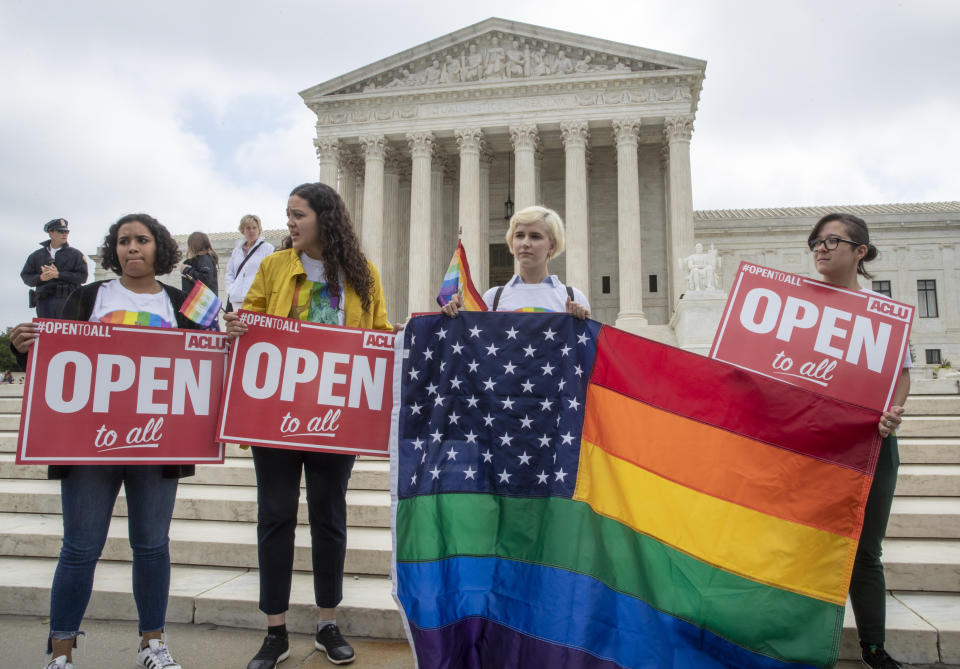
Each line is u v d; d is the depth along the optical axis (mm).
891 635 4938
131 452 4742
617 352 5102
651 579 4559
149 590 4707
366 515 7211
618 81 38594
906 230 51531
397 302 43438
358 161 45156
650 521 4711
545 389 5078
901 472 7738
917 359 50094
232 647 5168
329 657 4883
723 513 4695
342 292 5379
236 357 5004
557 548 4691
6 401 12516
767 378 4871
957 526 6543
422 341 5152
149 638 4703
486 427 5055
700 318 20938
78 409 4719
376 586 5957
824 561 4520
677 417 4930
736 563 4566
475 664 4547
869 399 5051
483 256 41906
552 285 5582
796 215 50969
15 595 5895
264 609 4793
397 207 44562
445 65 41125
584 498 4809
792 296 5414
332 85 41562
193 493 7988
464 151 39906
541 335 5152
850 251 5266
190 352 5070
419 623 4461
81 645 5188
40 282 11883
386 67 41094
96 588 5820
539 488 4902
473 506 4906
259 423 4953
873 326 5168
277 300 5195
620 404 5004
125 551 6645
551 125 39531
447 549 4777
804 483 4688
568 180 38562
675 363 5027
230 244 51031
